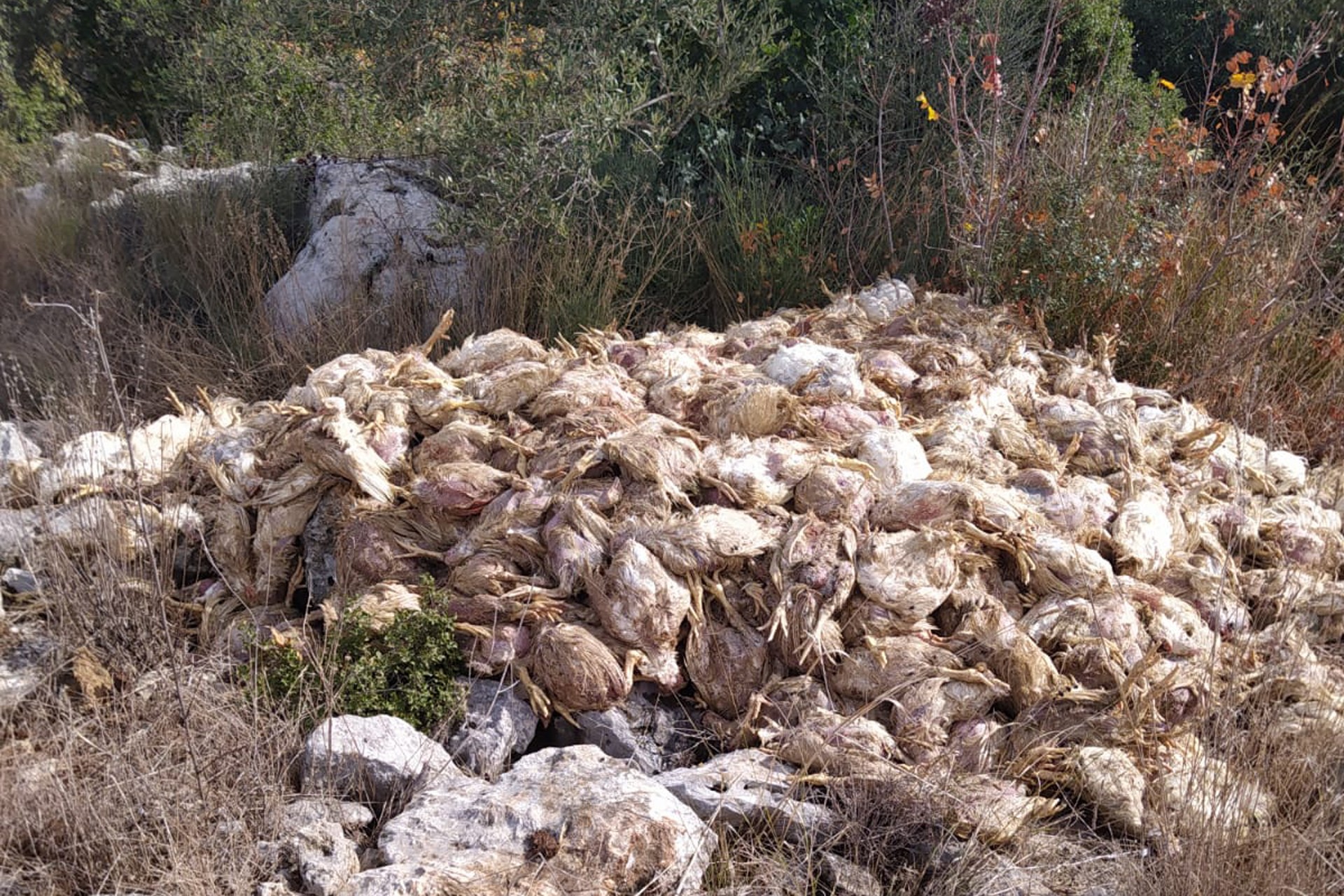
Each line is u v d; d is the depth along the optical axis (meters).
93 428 4.82
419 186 7.08
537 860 2.88
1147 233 5.93
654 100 6.66
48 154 8.88
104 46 11.00
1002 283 6.05
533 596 3.67
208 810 3.02
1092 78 8.45
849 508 3.88
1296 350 6.03
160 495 4.38
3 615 3.76
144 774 3.01
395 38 6.89
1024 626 3.68
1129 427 4.56
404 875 2.78
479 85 6.77
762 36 6.88
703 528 3.69
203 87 9.99
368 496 4.07
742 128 7.50
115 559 3.93
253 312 6.43
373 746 3.26
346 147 8.65
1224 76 9.49
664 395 4.49
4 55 9.64
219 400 5.27
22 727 3.22
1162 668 3.62
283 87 9.69
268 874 2.92
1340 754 3.33
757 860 3.03
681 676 3.65
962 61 7.01
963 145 6.77
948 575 3.65
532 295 6.30
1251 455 4.95
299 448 4.20
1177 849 3.02
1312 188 6.94
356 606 3.68
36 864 2.85
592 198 6.47
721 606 3.70
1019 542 3.81
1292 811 3.15
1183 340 5.92
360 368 4.68
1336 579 4.50
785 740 3.41
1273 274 6.08
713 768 3.32
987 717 3.52
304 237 7.50
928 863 3.05
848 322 5.45
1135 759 3.40
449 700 3.51
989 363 5.12
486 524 3.88
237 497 4.30
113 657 3.59
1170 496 4.36
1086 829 3.27
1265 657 3.87
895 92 7.13
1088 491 4.20
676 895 2.88
